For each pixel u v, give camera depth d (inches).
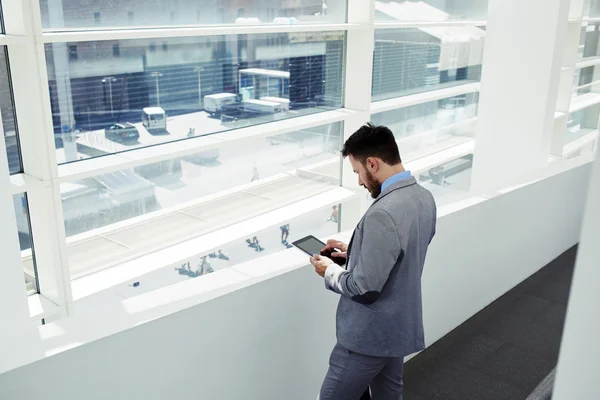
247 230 187.3
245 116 189.6
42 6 137.2
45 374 73.2
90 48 148.3
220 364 91.3
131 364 80.7
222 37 175.2
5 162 85.8
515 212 151.5
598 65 376.2
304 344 103.8
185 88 171.2
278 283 95.2
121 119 159.9
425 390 116.0
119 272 158.6
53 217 135.3
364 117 208.8
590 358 38.0
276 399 102.6
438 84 269.3
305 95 205.9
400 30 241.0
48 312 140.4
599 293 36.7
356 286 75.4
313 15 197.5
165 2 158.1
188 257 169.3
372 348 79.9
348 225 234.5
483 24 255.9
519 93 226.5
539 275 169.6
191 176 183.8
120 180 167.2
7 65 132.6
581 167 180.7
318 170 222.5
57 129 148.3
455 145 293.3
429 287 125.4
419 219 77.7
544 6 213.5
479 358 127.1
